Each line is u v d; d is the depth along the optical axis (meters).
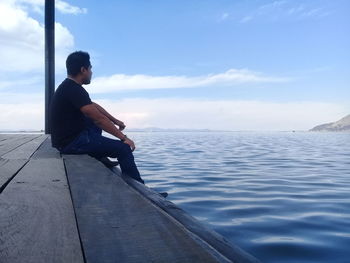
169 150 19.61
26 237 1.45
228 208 5.14
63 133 4.01
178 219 2.00
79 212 1.85
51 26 9.95
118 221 1.70
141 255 1.28
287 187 7.13
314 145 29.53
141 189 2.92
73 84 3.92
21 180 2.71
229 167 10.84
